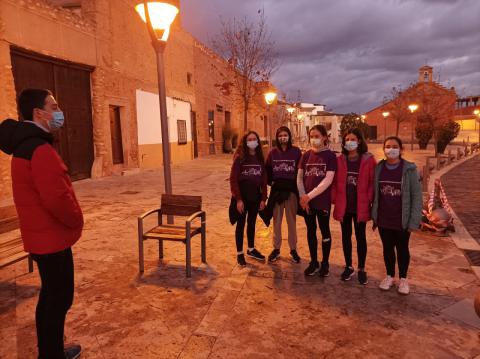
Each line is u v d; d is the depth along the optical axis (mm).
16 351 2816
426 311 3447
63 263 2453
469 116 65500
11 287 3926
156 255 4957
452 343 2941
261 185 4582
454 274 4316
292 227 4578
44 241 2340
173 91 18375
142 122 15406
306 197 4043
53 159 2250
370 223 6656
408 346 2898
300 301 3645
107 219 6879
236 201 4531
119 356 2764
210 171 14719
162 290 3873
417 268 4496
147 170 15055
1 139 2309
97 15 12180
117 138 14086
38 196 2309
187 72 20250
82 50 11500
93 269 4445
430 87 44688
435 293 3820
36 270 4387
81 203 8297
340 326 3189
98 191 9914
